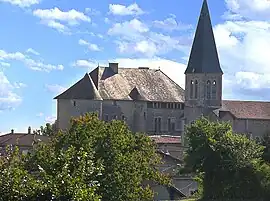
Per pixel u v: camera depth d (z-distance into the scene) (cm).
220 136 8125
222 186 7988
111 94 14188
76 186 2009
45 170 2223
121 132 5641
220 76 13800
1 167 2131
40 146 5234
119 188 4703
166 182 6550
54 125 13550
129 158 5053
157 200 7462
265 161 8700
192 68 13850
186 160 8238
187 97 13962
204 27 13812
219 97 13838
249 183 7894
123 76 14738
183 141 12412
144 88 14712
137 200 5222
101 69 14588
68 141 5119
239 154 7950
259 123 13850
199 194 8206
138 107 14325
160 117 14662
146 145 6756
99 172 2297
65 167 2112
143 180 6581
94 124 5528
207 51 13825
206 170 8062
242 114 13838
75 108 13450
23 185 2017
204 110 13800
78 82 13700
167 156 9531
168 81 15188
